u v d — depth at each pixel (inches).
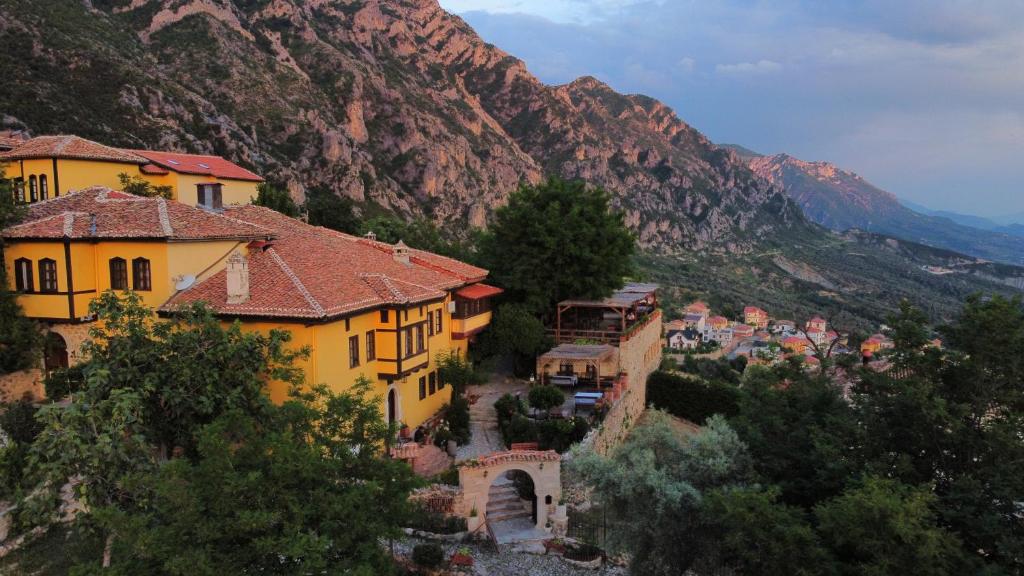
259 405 841.5
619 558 961.5
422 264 1695.4
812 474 800.3
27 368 1178.0
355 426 723.4
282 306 1066.1
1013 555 604.1
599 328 2037.4
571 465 871.7
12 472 854.5
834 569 633.6
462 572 891.4
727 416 1987.0
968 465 706.2
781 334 6461.6
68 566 800.9
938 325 783.1
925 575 593.3
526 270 1895.9
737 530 682.2
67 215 1181.7
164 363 841.5
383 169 7460.6
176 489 554.3
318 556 564.1
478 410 1555.1
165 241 1135.6
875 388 788.0
